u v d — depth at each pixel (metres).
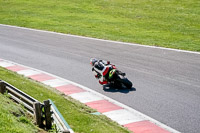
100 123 39.19
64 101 46.75
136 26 105.38
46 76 60.72
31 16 128.62
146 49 77.25
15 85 53.28
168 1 139.38
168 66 63.00
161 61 66.69
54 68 65.50
